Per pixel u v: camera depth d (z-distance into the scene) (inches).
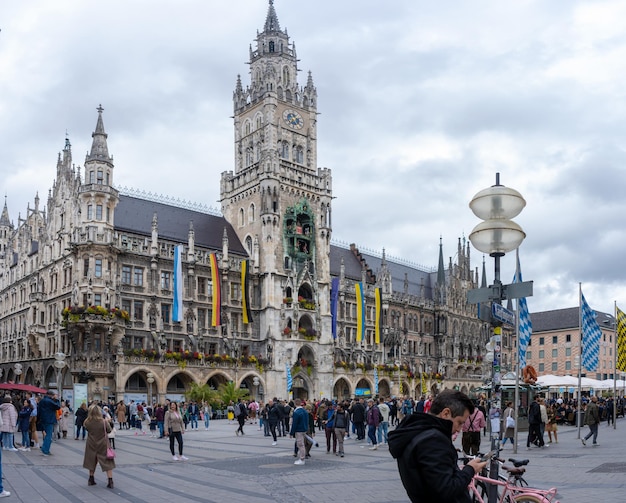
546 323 6791.3
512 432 1406.3
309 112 4271.7
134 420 2463.1
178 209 3890.3
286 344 3762.3
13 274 4133.9
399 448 292.8
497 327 655.8
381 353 4594.0
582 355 2003.0
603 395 6269.7
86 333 3053.6
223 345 3587.6
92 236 3157.0
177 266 3255.4
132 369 3110.2
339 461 1216.2
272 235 3831.2
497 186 630.5
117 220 3437.5
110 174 3277.6
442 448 283.7
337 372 4065.0
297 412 1174.3
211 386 3508.9
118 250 3233.3
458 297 5398.6
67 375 3255.4
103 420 887.1
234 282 3745.1
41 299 3572.8
